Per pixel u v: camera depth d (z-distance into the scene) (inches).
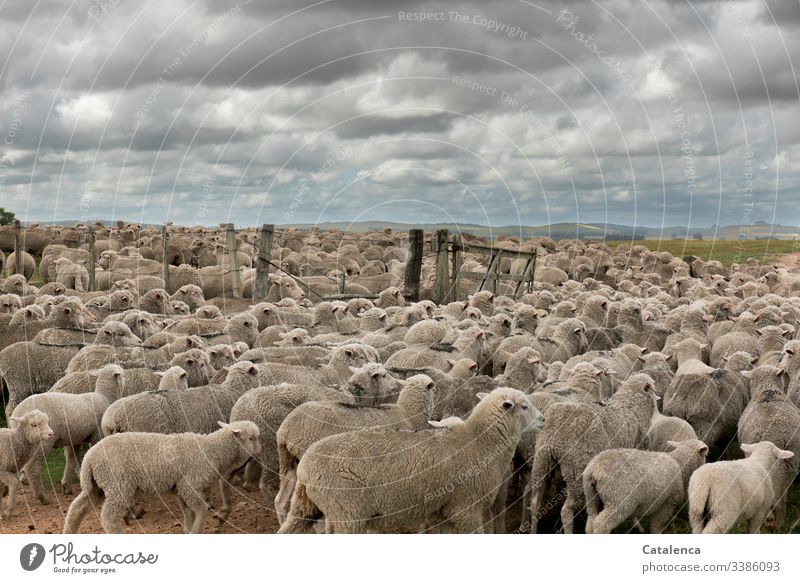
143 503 454.6
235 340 644.1
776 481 396.2
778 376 477.7
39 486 442.3
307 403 392.5
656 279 1243.8
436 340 606.5
